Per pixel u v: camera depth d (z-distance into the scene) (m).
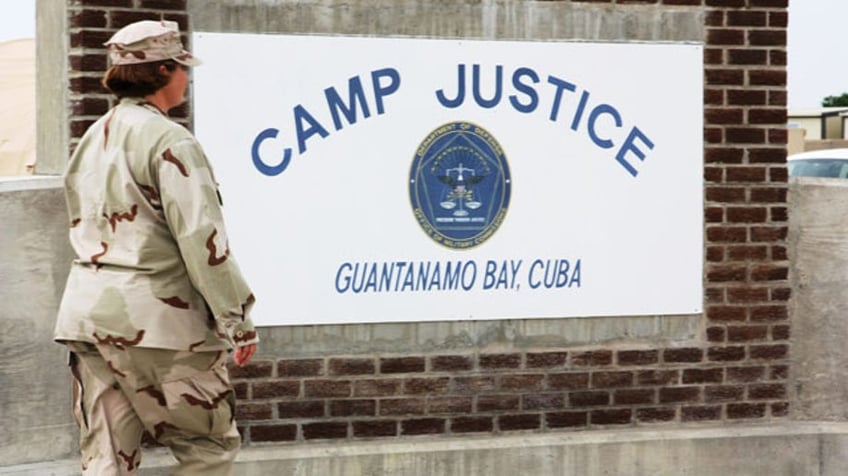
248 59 5.62
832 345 6.35
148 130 4.23
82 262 4.32
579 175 6.01
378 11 5.76
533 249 5.96
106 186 4.26
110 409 4.40
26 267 5.42
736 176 6.21
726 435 6.09
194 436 4.45
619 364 6.09
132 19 5.50
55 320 5.47
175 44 4.41
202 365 4.32
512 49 5.91
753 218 6.24
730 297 6.23
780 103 6.24
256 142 5.64
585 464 5.93
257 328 5.68
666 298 6.13
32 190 5.41
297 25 5.68
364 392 5.81
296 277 5.70
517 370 5.97
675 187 6.13
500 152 5.91
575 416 6.05
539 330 6.00
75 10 5.47
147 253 4.22
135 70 4.34
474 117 5.88
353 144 5.75
